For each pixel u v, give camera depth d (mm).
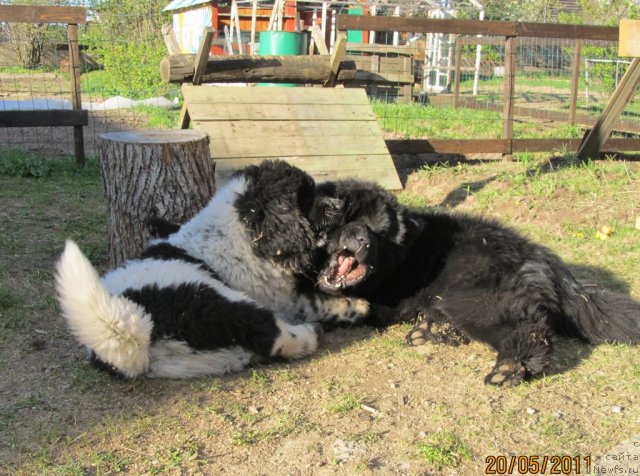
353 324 2928
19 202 4273
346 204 2752
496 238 2785
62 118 5016
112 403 2371
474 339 2625
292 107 4660
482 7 10656
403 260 2877
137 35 9406
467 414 2332
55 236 3754
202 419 2299
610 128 4961
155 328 2430
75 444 2143
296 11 10555
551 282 2654
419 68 10656
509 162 5176
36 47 12562
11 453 2086
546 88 8555
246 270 2697
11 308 2947
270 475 1998
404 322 2990
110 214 3217
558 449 2135
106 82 9609
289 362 2654
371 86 8844
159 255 2699
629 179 4430
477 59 8812
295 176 2678
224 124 4418
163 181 3123
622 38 3549
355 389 2477
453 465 2049
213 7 10609
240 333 2508
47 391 2420
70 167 5066
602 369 2572
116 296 2395
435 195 4598
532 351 2465
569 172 4668
